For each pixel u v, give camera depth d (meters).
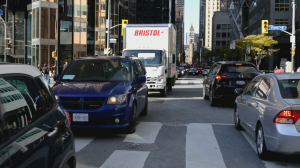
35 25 41.59
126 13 63.69
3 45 44.00
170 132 7.32
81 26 46.28
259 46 55.47
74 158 3.25
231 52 71.31
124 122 6.63
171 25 15.68
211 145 6.16
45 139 2.56
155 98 14.67
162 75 14.54
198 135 7.03
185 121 8.76
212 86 11.81
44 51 41.19
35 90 2.81
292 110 4.58
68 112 6.45
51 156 2.60
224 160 5.18
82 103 6.48
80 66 8.01
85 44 46.88
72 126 6.48
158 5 99.62
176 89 20.23
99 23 51.44
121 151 5.66
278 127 4.62
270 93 5.32
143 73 9.49
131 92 7.06
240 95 7.53
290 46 58.78
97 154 5.46
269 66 61.41
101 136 6.86
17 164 2.10
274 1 57.47
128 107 6.75
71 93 6.58
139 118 9.22
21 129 2.32
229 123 8.54
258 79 6.49
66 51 43.97
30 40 43.62
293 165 4.96
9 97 2.32
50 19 41.66
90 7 50.00
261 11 66.19
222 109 11.29
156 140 6.53
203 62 176.88
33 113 2.60
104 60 8.16
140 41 15.47
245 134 7.17
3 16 19.28
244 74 11.48
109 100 6.52
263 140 5.07
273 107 4.89
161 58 14.70
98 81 7.53
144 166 4.82
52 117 2.90
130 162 5.02
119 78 7.64
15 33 43.91
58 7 42.44
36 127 2.52
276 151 4.70
